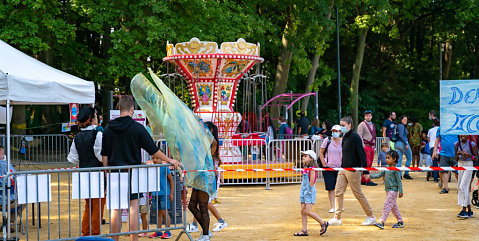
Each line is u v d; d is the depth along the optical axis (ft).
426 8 123.44
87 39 88.12
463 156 32.32
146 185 23.31
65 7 73.51
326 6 83.51
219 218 29.43
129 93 75.97
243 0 79.56
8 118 29.17
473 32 129.39
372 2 93.71
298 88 118.01
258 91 97.55
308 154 28.19
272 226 30.37
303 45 86.58
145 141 23.26
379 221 30.04
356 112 107.45
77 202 38.81
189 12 68.64
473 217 32.89
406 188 46.62
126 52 66.18
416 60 136.05
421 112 128.26
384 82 130.72
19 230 29.27
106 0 65.31
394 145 53.83
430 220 31.96
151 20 63.87
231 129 53.47
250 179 51.37
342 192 30.48
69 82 32.24
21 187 21.74
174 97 24.82
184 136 24.48
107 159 23.26
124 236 27.73
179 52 52.08
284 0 80.94
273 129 64.44
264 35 87.86
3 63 30.81
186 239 27.09
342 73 128.47
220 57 51.24
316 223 31.19
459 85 27.17
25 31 62.13
